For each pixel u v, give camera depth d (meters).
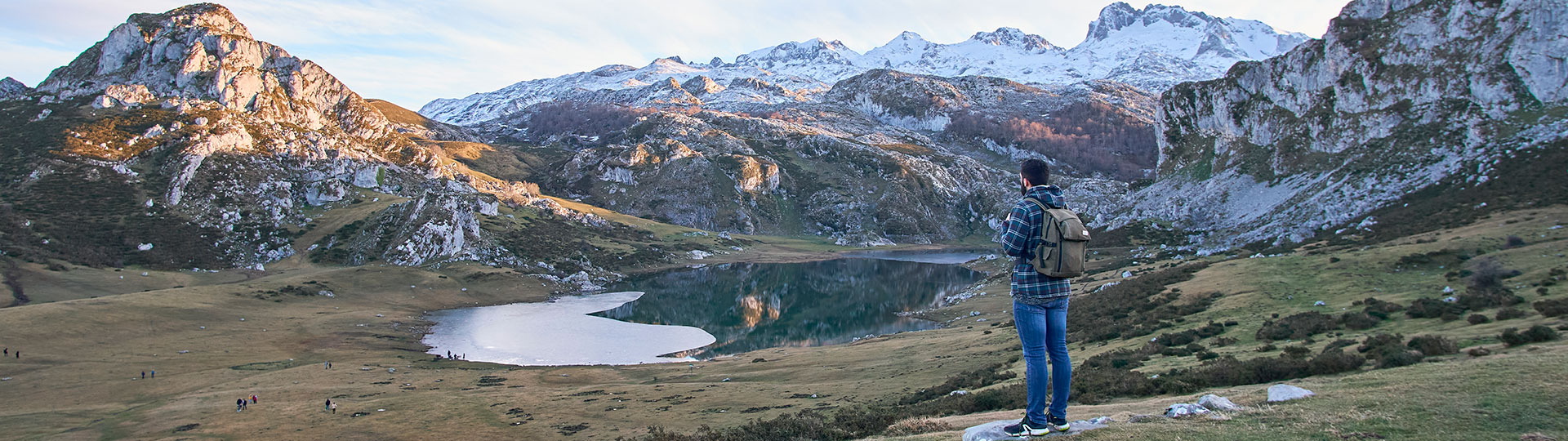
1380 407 12.02
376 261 183.25
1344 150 140.62
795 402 52.66
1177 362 39.31
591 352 109.19
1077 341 61.44
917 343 81.44
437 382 77.19
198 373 83.25
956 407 32.94
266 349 101.75
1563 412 10.17
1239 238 128.75
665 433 38.09
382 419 55.41
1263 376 28.59
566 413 54.97
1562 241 55.28
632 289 191.38
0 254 150.50
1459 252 60.25
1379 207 111.19
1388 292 51.66
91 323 103.19
